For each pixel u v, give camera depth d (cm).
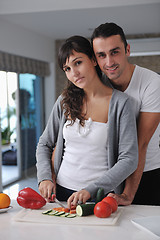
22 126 567
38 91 644
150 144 180
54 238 107
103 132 151
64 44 146
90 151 152
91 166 153
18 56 538
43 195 152
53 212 130
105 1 369
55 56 679
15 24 506
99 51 145
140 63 579
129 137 147
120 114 149
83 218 124
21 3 384
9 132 525
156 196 183
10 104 528
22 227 117
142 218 120
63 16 441
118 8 393
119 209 134
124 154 147
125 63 153
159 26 520
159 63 570
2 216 130
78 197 135
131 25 509
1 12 388
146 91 165
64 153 164
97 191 138
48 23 495
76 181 155
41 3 378
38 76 644
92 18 454
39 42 604
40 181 157
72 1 372
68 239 106
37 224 120
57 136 176
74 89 158
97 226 117
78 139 154
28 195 134
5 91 511
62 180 160
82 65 146
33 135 614
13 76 536
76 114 156
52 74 674
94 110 155
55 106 172
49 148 178
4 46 479
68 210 133
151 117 165
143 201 183
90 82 151
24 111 577
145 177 182
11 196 439
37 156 173
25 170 571
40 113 654
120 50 146
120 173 142
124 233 110
